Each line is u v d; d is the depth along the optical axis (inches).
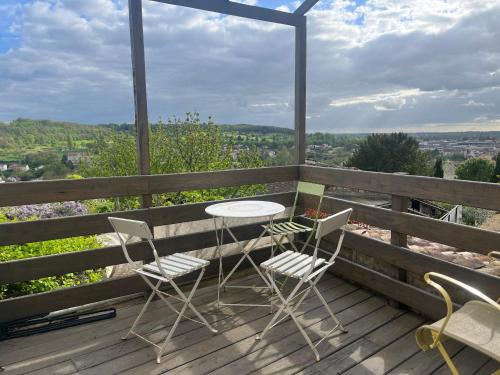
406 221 103.7
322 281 130.2
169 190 118.9
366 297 117.2
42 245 133.0
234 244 155.7
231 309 110.9
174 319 105.2
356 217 120.1
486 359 84.0
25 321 100.8
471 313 66.9
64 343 93.4
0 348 91.5
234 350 88.9
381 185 110.2
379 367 81.7
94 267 109.7
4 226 96.7
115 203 212.8
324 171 131.6
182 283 125.3
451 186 91.5
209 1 117.2
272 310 109.0
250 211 105.7
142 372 81.0
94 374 80.7
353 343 91.4
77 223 105.8
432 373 79.7
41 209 162.2
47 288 123.7
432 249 135.4
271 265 93.4
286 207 144.6
